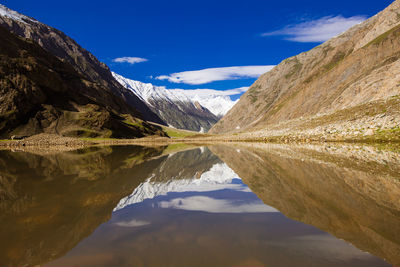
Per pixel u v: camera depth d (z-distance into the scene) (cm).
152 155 2636
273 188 864
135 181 1035
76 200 695
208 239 403
